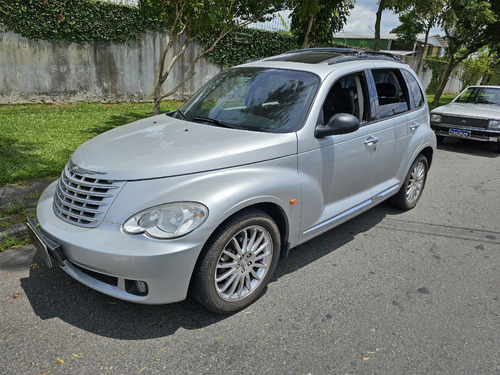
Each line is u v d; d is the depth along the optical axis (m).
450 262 3.80
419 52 36.88
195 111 3.70
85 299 2.93
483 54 22.16
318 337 2.65
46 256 2.54
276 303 3.01
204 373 2.30
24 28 8.77
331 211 3.54
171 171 2.54
